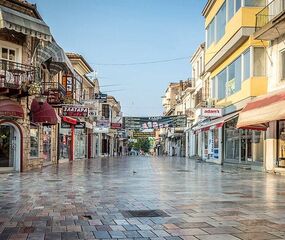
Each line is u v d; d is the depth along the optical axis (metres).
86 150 47.16
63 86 30.02
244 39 23.34
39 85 20.86
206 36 33.16
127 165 29.38
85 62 39.88
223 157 30.72
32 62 22.89
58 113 30.36
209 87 35.38
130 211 8.87
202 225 7.39
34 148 24.42
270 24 19.22
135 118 50.78
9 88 19.91
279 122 20.73
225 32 26.64
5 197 11.05
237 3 23.98
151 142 128.75
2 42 20.83
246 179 17.16
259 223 7.57
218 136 32.47
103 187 13.65
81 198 10.90
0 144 21.59
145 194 11.79
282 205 9.72
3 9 19.05
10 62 20.98
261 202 10.21
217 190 12.88
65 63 25.27
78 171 21.92
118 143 82.62
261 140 22.66
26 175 18.92
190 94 50.75
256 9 22.86
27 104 22.44
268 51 21.92
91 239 6.38
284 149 20.30
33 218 8.05
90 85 46.84
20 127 21.80
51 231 6.92
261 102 19.83
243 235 6.62
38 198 10.87
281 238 6.41
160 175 19.36
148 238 6.44
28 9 21.59
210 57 31.36
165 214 8.51
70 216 8.28
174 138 69.94
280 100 17.86
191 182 15.66
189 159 45.53
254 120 19.12
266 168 21.62
